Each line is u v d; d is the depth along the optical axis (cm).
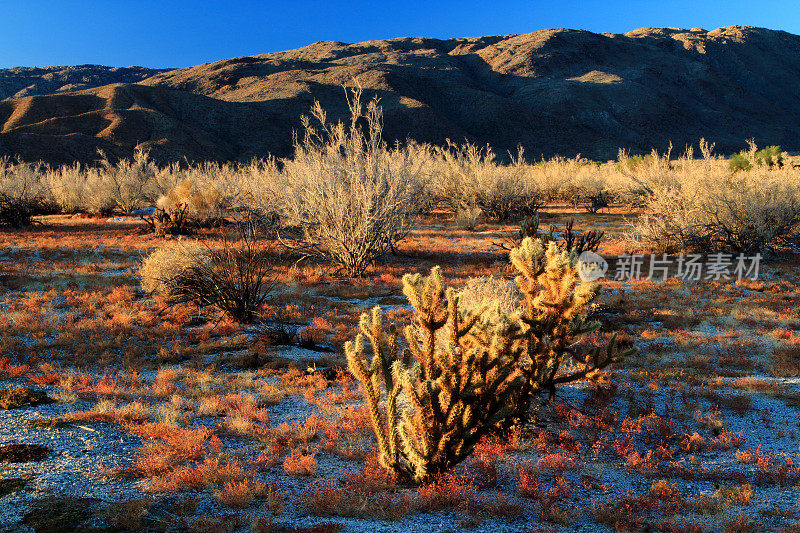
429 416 546
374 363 555
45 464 577
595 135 16725
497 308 583
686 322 1351
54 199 4366
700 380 945
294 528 460
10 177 3709
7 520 455
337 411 788
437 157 3953
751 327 1322
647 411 790
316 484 566
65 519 459
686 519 500
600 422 735
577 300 662
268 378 946
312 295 1647
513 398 691
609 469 626
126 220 3772
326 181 2045
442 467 565
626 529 475
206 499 520
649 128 18000
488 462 611
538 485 561
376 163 2100
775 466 621
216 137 12581
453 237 2958
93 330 1190
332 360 1050
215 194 3177
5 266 1934
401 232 2370
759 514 511
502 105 17700
